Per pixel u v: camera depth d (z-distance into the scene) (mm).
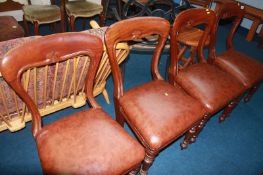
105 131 1062
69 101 1388
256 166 1637
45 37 878
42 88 1240
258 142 1832
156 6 2047
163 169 1508
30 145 1521
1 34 1954
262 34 3328
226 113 1865
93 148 979
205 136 1803
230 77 1632
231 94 1499
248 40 3580
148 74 2418
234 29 1934
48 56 910
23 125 1267
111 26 1086
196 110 1293
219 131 1871
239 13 1826
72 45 942
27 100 963
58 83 1284
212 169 1562
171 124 1178
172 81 1612
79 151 961
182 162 1574
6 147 1484
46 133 1024
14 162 1408
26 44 842
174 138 1188
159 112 1219
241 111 2135
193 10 1433
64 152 952
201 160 1610
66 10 2605
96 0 3391
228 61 1832
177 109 1257
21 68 853
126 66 2490
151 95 1321
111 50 1151
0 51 1036
